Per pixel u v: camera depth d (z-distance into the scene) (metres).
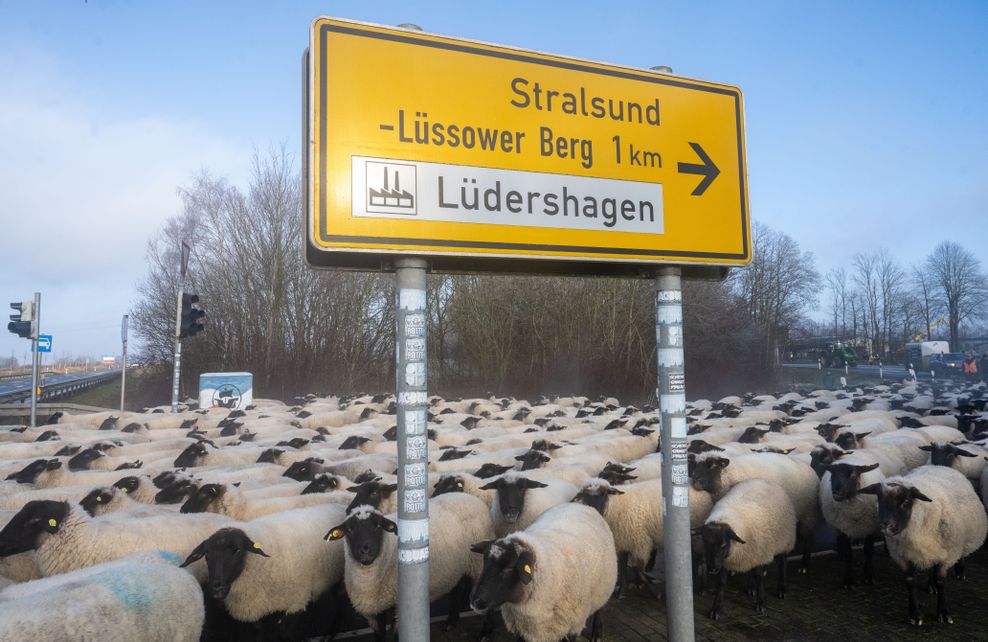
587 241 4.52
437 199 4.07
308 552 6.62
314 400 27.77
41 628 3.91
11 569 6.39
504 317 38.59
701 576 7.95
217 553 5.78
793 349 80.50
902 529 6.71
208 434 16.14
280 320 35.31
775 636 6.46
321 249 3.72
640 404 36.06
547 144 4.46
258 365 34.69
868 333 83.31
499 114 4.33
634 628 6.76
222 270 34.97
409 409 3.84
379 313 38.06
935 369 53.34
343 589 7.16
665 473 4.76
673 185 4.90
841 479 7.77
